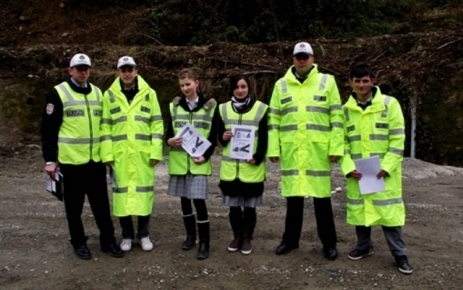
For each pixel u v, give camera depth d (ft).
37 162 41.22
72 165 18.03
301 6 63.77
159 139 18.92
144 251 19.40
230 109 18.58
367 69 17.43
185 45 63.93
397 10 69.56
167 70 53.52
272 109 18.44
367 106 17.63
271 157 18.15
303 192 17.89
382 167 17.26
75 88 18.17
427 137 44.19
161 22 65.26
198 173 18.47
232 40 62.23
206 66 53.31
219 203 27.99
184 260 18.56
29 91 51.65
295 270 17.79
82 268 18.08
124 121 18.61
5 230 22.67
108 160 18.48
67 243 20.77
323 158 18.07
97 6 71.31
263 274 17.51
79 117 17.99
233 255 18.97
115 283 17.01
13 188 32.07
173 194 19.02
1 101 50.88
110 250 18.94
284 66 52.03
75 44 66.59
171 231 22.38
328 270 17.79
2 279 17.46
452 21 64.95
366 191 17.35
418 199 29.48
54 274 17.75
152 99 19.13
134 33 64.69
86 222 23.99
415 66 47.60
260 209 26.50
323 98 17.98
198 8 65.00
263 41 62.39
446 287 16.75
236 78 18.38
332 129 17.95
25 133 49.65
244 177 18.15
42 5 72.69
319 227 18.63
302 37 62.28
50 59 54.90
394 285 16.79
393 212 17.29
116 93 18.78
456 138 43.70
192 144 18.48
